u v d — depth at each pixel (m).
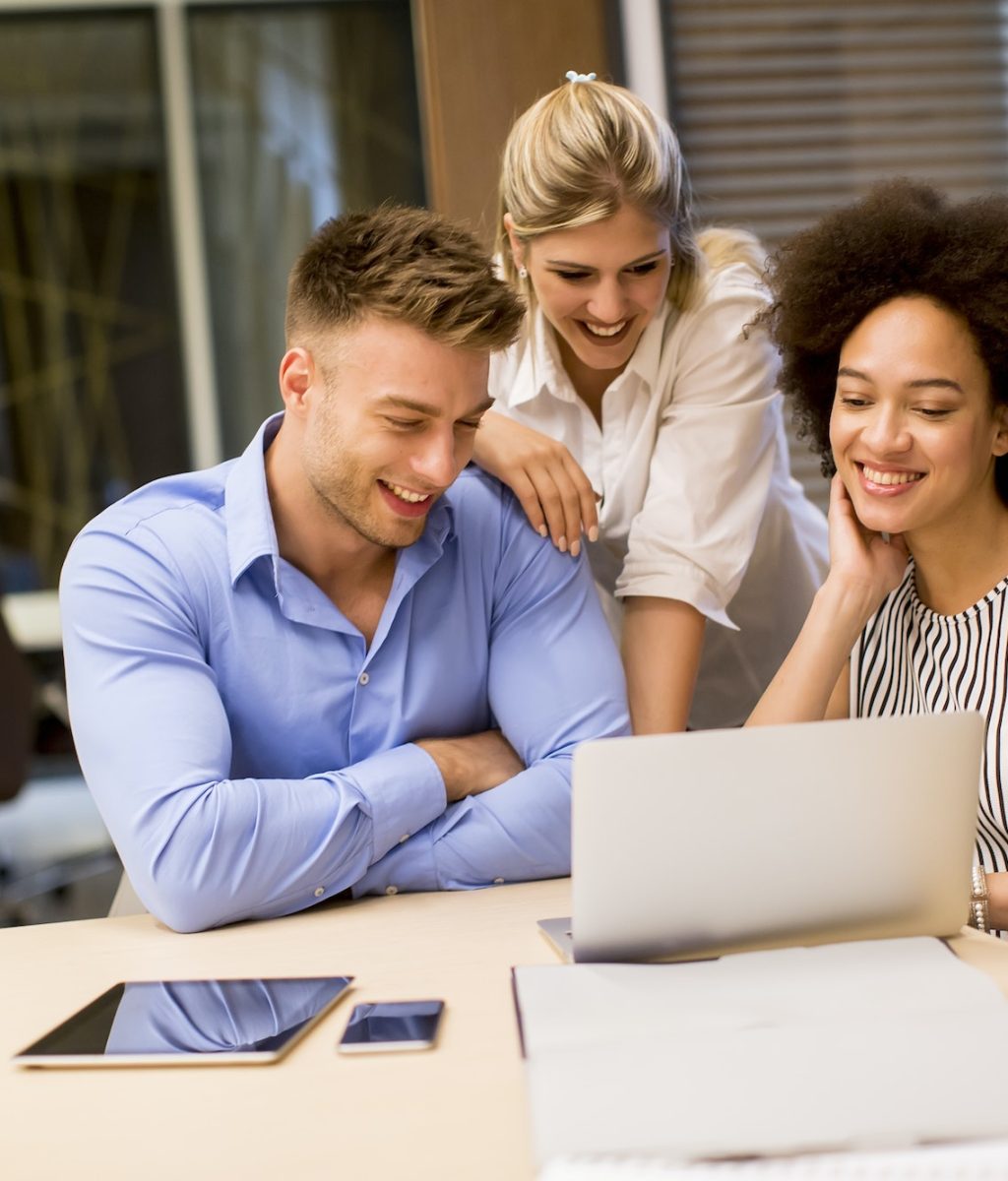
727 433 1.80
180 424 6.18
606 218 1.59
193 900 1.28
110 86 5.97
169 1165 0.78
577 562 1.60
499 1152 0.77
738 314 1.83
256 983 1.08
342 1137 0.80
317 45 5.81
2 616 3.50
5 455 6.12
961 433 1.44
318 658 1.49
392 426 1.34
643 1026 0.90
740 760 1.00
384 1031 0.96
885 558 1.59
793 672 1.57
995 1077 0.82
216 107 5.86
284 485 1.47
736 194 3.36
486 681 1.59
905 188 1.53
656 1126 0.78
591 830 1.00
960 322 1.43
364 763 1.39
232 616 1.47
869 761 1.03
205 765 1.34
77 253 6.10
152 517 1.47
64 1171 0.78
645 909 1.01
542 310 1.74
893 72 3.39
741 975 0.99
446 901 1.36
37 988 1.13
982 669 1.50
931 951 1.03
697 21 3.32
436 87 2.99
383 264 1.32
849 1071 0.83
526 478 1.59
